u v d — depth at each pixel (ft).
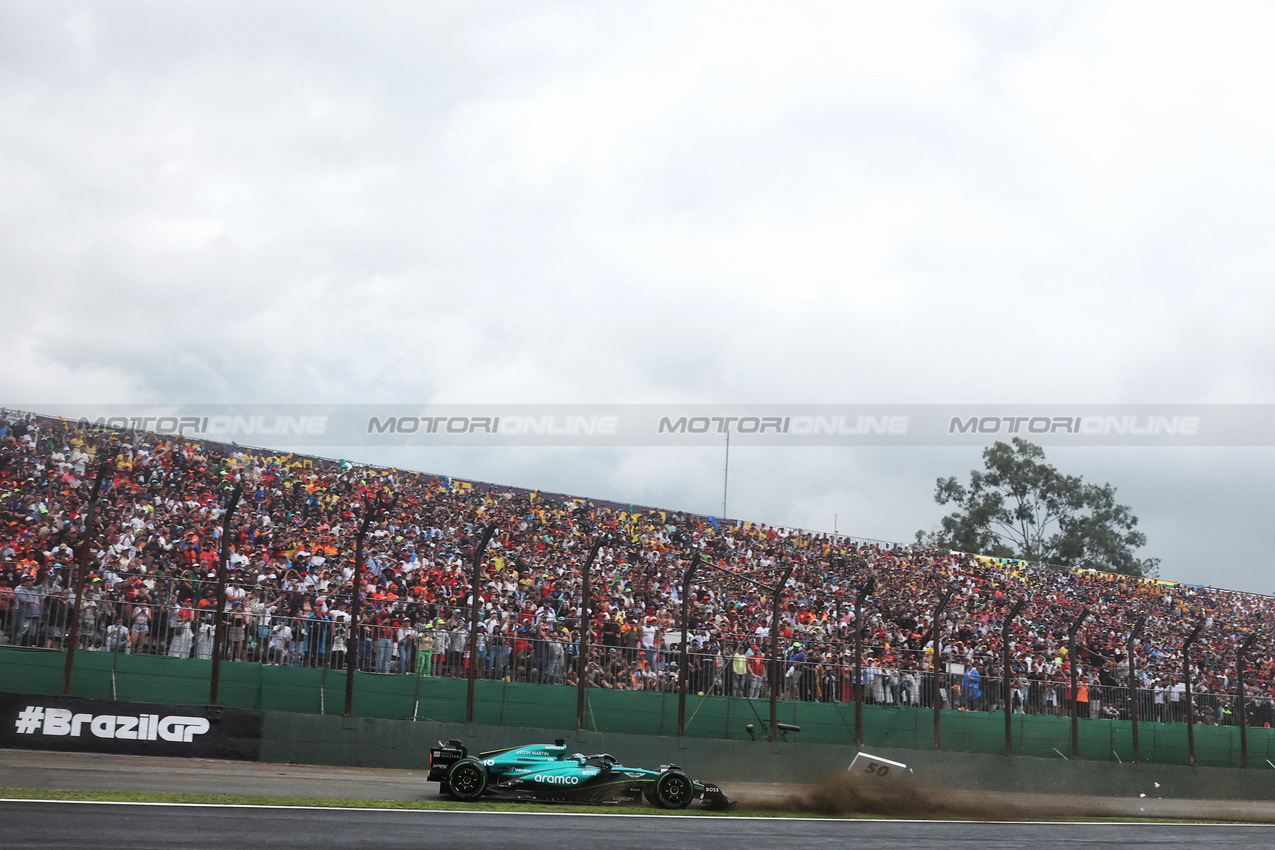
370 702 72.74
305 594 83.30
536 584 101.55
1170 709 102.12
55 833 33.81
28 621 63.98
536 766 56.49
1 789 43.91
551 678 79.61
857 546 146.92
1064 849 48.29
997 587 144.36
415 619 84.53
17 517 84.69
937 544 220.23
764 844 43.29
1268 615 168.25
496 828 42.98
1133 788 95.20
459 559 104.32
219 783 53.21
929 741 89.30
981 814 68.59
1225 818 77.36
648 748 79.05
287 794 50.55
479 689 76.28
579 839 40.96
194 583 79.00
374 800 50.34
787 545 140.46
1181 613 157.79
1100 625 139.64
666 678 82.69
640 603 103.35
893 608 123.44
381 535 103.76
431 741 73.20
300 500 105.29
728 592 115.34
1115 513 219.61
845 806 67.72
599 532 123.65
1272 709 107.24
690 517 138.82
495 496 125.90
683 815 54.34
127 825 36.52
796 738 85.25
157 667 67.05
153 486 97.04
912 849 44.50
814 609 116.78
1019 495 219.20
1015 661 113.50
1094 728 96.58
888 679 90.63
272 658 70.95
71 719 62.13
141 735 64.03
